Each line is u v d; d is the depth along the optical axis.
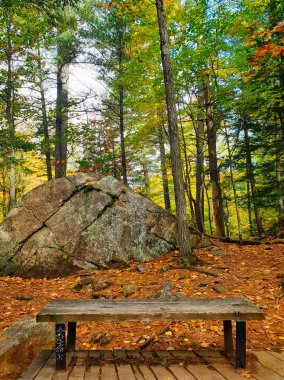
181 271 8.16
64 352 3.56
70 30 15.04
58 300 4.25
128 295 6.91
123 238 9.71
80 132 16.72
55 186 10.38
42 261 9.36
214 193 14.61
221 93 12.21
